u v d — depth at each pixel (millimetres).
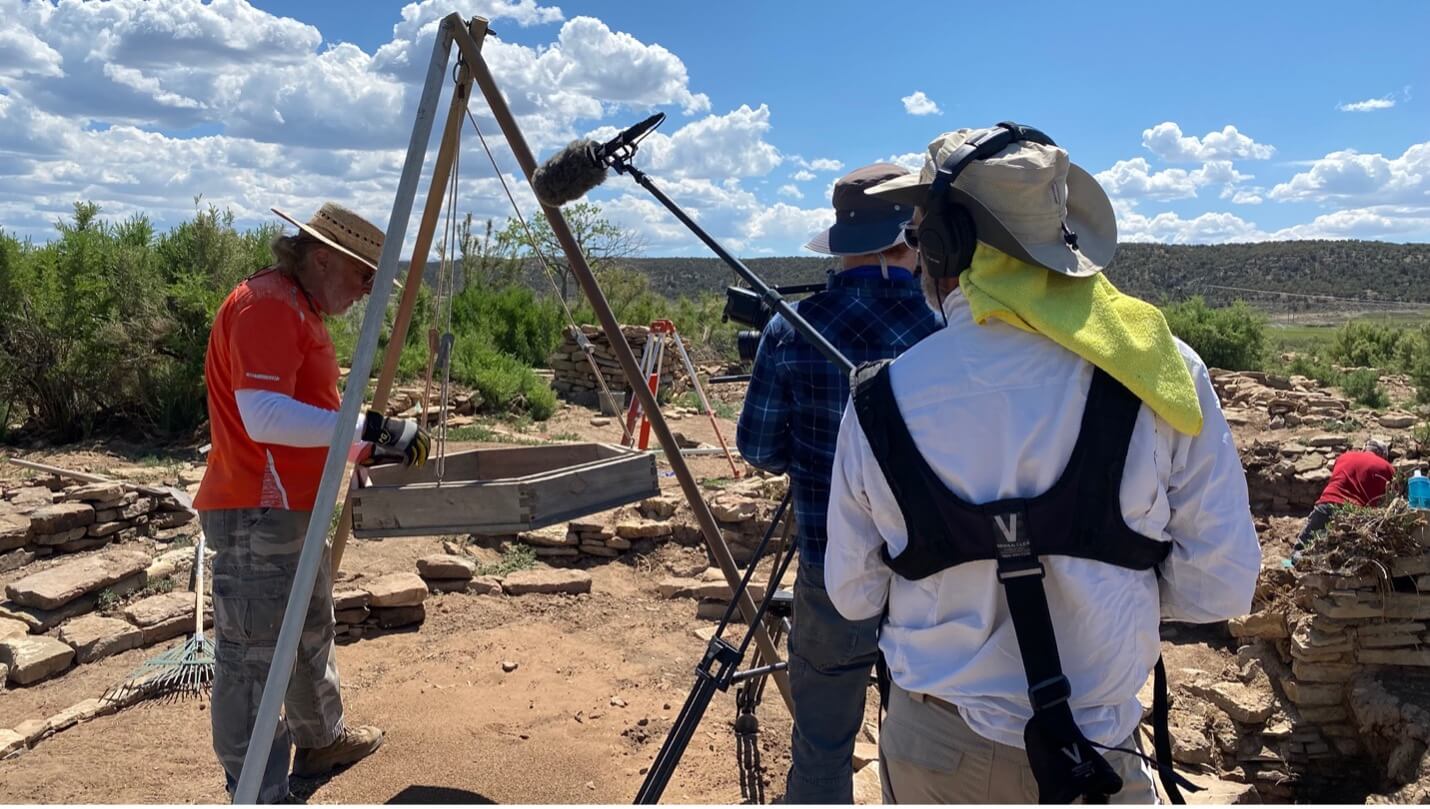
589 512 3707
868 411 1728
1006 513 1597
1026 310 1636
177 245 12734
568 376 17516
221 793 3900
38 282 11328
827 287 3129
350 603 5578
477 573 6668
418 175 2990
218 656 3359
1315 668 4969
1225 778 4871
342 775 3951
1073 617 1617
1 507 7438
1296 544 6582
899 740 1803
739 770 4098
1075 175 1869
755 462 3100
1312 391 16312
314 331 3391
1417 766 4281
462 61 3555
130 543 7391
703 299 33312
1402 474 7438
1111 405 1615
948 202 1732
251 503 3275
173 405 11305
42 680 4984
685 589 6406
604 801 3805
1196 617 1720
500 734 4328
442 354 3725
